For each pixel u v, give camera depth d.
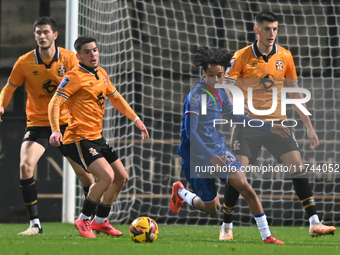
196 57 14.14
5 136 24.61
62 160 25.27
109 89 15.41
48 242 12.70
